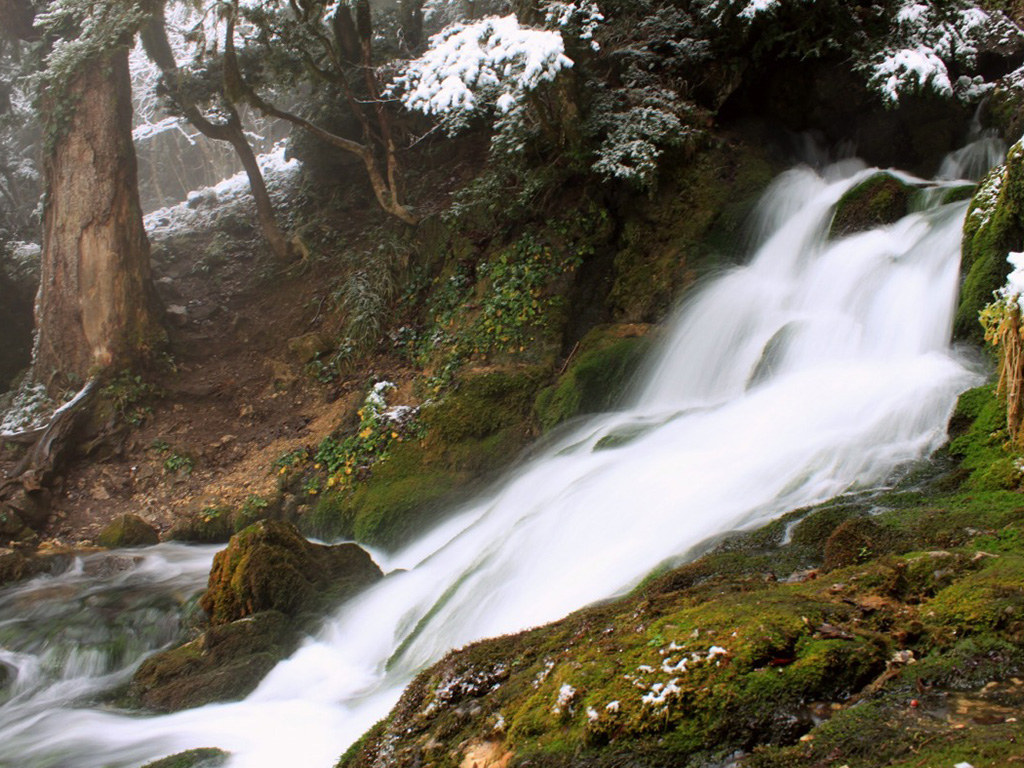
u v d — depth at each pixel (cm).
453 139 1548
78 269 1325
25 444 1218
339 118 1612
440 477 1004
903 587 355
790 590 369
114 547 1071
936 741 246
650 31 1200
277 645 686
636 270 1111
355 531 997
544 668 359
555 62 932
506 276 1170
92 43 1297
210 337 1461
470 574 679
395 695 544
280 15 1354
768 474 603
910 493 493
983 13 1200
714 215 1099
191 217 1864
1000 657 283
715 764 273
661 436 796
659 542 566
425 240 1356
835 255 930
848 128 1227
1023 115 1049
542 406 1020
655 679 302
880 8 1161
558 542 653
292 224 1655
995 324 533
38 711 658
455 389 1072
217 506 1102
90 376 1290
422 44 1708
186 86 1516
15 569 974
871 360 786
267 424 1244
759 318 939
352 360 1280
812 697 287
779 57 1180
